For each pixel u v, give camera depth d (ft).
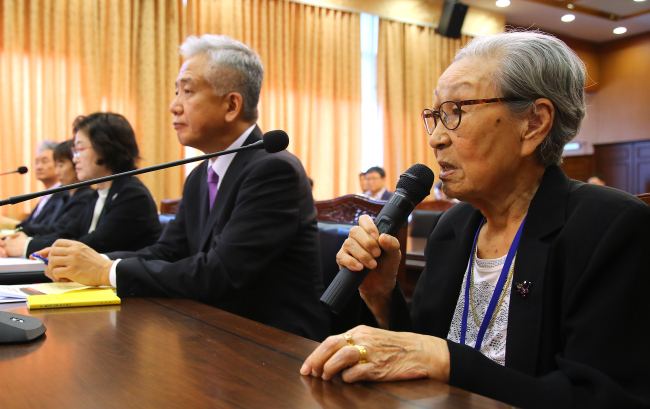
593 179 23.91
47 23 17.47
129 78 18.67
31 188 17.28
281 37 21.71
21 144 17.15
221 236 4.66
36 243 7.64
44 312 3.48
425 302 3.56
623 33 31.24
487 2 25.80
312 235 5.15
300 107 22.27
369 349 2.24
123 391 1.99
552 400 2.24
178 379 2.14
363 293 3.40
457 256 3.51
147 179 18.76
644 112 31.32
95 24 17.99
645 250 2.54
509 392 2.26
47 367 2.28
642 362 2.37
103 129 7.80
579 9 27.14
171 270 4.25
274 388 2.05
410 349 2.35
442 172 3.22
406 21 24.77
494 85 3.02
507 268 3.11
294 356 2.50
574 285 2.66
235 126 5.43
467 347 2.43
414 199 3.10
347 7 23.12
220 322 3.22
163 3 19.19
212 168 5.50
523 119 3.04
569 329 2.58
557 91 3.01
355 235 2.85
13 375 2.17
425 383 2.18
